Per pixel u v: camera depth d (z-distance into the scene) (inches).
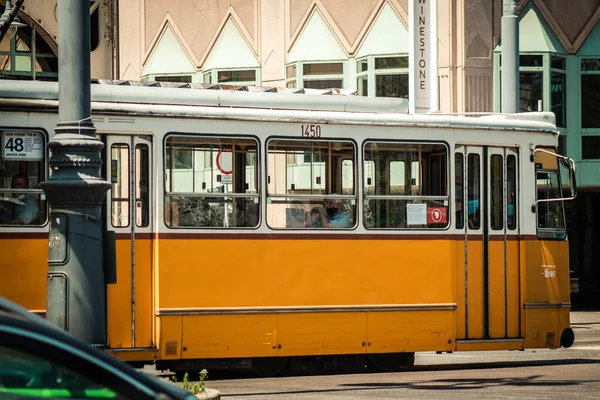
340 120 770.8
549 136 857.5
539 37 1535.4
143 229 710.5
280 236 746.2
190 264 717.9
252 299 734.5
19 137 690.2
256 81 1609.3
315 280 754.8
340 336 759.7
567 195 1657.2
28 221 685.3
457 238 807.1
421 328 786.8
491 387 697.0
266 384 718.5
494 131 830.5
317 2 1555.1
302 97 784.3
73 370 233.0
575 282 1748.3
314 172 762.2
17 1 774.5
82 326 519.2
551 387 697.0
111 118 708.0
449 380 741.9
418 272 789.2
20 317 234.7
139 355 702.5
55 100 701.3
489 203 825.5
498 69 1486.2
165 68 1668.3
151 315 709.3
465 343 804.0
